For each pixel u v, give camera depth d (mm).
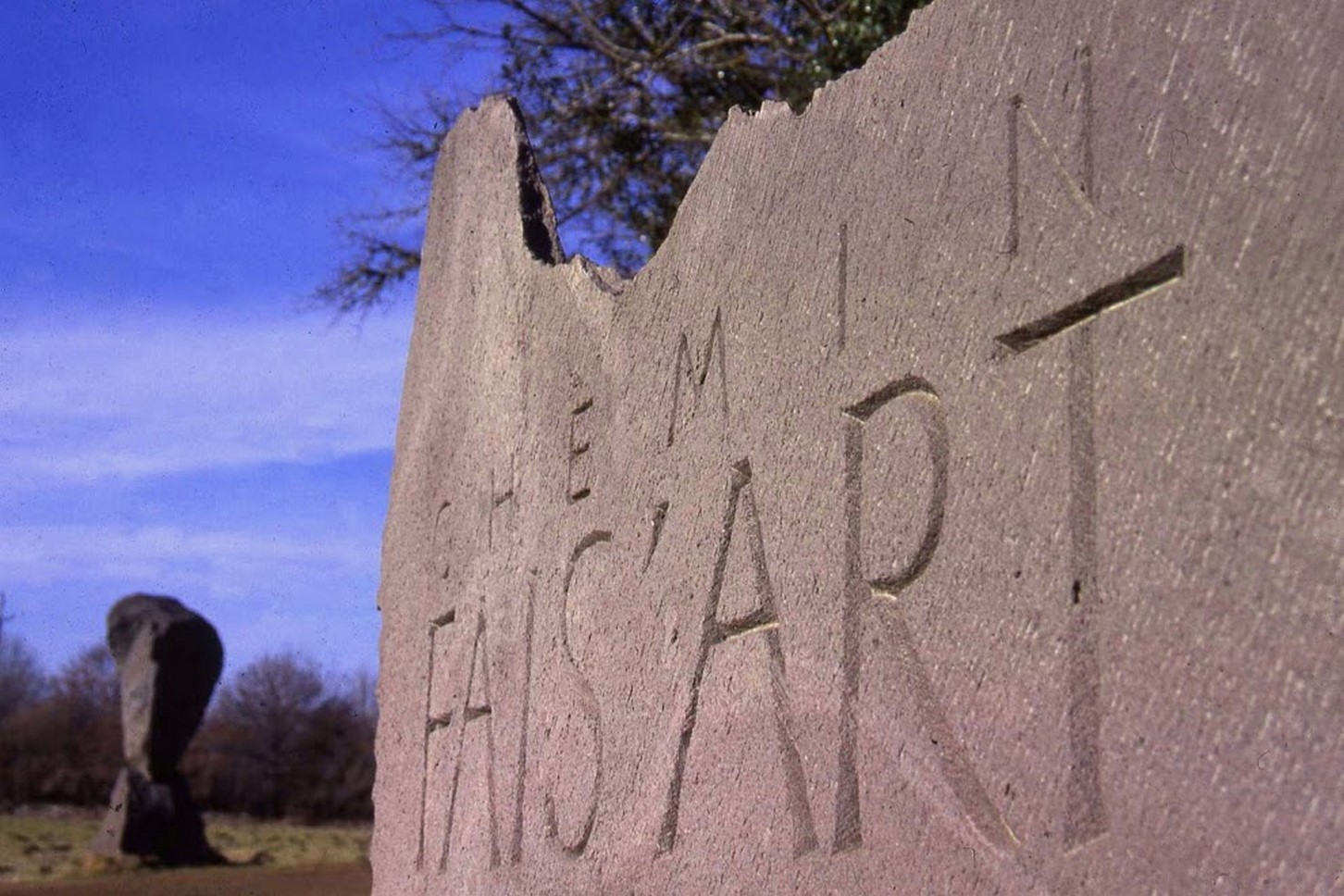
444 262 5285
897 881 2547
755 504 3094
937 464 2572
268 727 29828
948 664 2496
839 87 2977
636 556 3553
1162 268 2184
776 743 2924
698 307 3408
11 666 32625
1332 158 1968
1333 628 1896
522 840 3984
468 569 4656
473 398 4789
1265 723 1957
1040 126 2438
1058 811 2240
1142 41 2262
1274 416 1999
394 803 5145
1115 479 2211
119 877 13875
